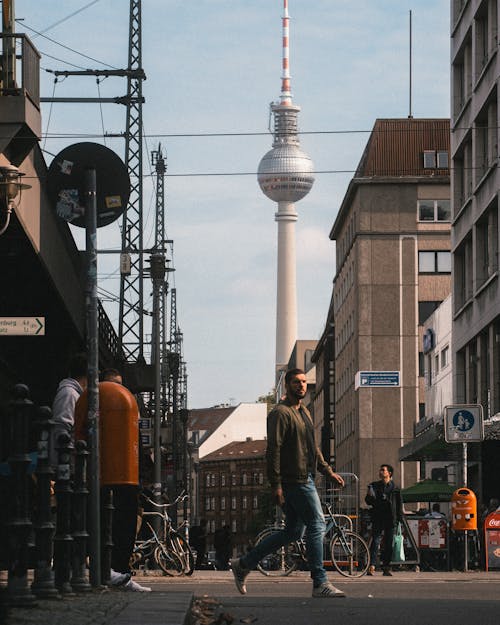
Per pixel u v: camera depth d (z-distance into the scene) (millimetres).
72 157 17750
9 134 28594
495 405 62781
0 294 37562
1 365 37188
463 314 70750
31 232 32094
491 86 63562
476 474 58938
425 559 38438
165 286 86875
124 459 16688
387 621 13383
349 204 129750
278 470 18156
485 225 67125
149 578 29016
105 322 48469
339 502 38062
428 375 83750
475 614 14320
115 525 16828
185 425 126188
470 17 69625
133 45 62406
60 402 17844
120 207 17875
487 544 35812
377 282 122688
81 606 11922
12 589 11508
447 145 125375
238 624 13266
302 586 23328
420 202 123438
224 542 59656
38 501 12922
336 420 146000
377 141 125688
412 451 61844
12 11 28906
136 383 56688
